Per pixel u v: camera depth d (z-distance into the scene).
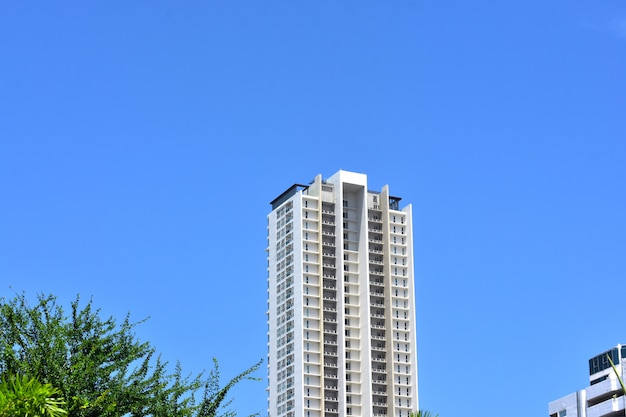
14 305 36.94
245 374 39.09
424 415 37.59
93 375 35.97
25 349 35.97
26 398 27.50
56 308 37.75
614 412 155.75
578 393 164.12
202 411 37.91
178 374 38.44
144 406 36.75
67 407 33.69
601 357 163.62
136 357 37.88
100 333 37.72
